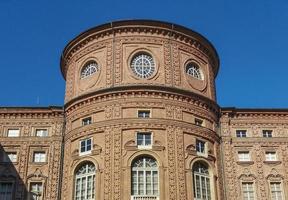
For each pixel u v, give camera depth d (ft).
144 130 145.07
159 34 161.38
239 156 169.27
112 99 150.41
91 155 145.28
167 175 139.64
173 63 158.51
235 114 175.52
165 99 150.82
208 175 150.41
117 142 143.02
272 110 176.55
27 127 169.27
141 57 158.10
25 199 157.38
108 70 155.84
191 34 165.17
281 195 163.73
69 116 162.09
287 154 170.19
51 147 164.96
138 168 141.08
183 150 145.28
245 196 162.40
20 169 161.68
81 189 144.56
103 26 161.48
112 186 136.87
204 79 165.89
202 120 157.28
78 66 165.78
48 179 159.63
